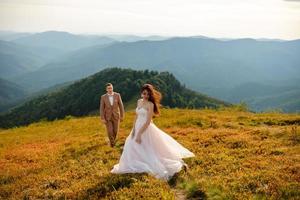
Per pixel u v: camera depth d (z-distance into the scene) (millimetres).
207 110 39938
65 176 15883
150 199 11242
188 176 13727
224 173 13750
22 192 14578
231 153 16891
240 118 28656
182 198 11891
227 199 11055
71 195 13156
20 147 26312
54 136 30562
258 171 13484
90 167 16797
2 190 15422
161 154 14477
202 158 15922
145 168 13977
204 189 11930
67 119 48375
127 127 28578
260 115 30406
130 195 11867
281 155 15750
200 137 20844
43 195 13789
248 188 11836
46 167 18516
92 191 13078
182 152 15398
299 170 13164
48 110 197250
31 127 45250
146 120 14297
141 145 14391
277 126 24344
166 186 12602
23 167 19328
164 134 15492
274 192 11117
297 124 24641
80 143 23953
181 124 27125
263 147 17328
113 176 14180
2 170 18875
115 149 20062
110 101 20969
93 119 40969
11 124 196500
